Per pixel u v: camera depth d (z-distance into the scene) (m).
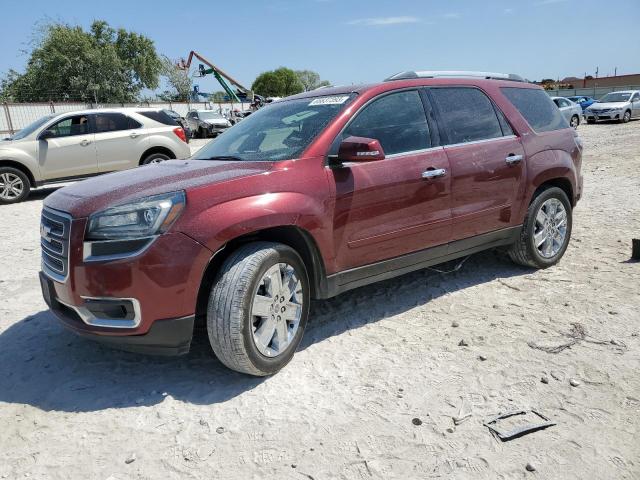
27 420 2.99
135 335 3.01
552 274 4.93
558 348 3.52
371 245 3.74
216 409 3.00
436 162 4.04
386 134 3.89
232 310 3.01
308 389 3.17
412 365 3.39
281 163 3.40
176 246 2.94
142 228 2.93
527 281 4.80
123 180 3.46
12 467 2.60
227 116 37.53
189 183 3.13
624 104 27.06
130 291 2.92
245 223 3.09
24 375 3.50
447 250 4.27
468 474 2.42
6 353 3.81
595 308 4.11
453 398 3.01
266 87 99.56
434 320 4.06
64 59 48.75
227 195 3.10
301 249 3.53
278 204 3.22
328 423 2.83
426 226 4.03
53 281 3.26
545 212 4.96
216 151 4.14
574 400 2.94
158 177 3.37
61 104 36.50
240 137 4.19
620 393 2.98
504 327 3.88
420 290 4.68
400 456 2.55
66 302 3.16
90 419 2.97
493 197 4.45
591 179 10.41
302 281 3.43
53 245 3.26
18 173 10.52
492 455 2.53
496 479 2.38
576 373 3.21
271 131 3.98
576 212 7.57
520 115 4.80
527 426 2.71
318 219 3.40
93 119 11.14
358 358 3.51
